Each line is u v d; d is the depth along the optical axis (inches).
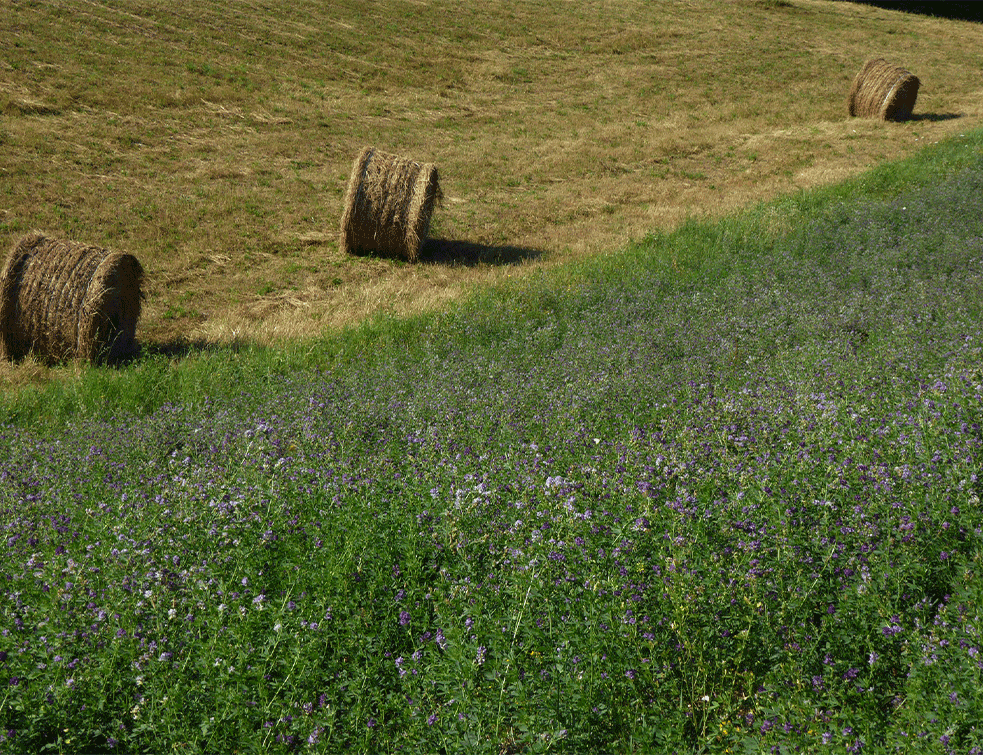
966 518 157.2
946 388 209.2
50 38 997.2
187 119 875.4
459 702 133.3
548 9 1557.6
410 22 1379.2
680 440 221.0
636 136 986.7
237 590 166.4
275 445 251.6
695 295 441.1
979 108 1118.4
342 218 582.9
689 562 156.6
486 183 794.2
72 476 246.8
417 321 440.5
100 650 150.8
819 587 156.8
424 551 174.7
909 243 491.5
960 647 130.3
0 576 170.7
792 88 1241.4
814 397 240.2
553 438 249.0
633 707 136.6
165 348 432.5
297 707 138.4
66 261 408.5
